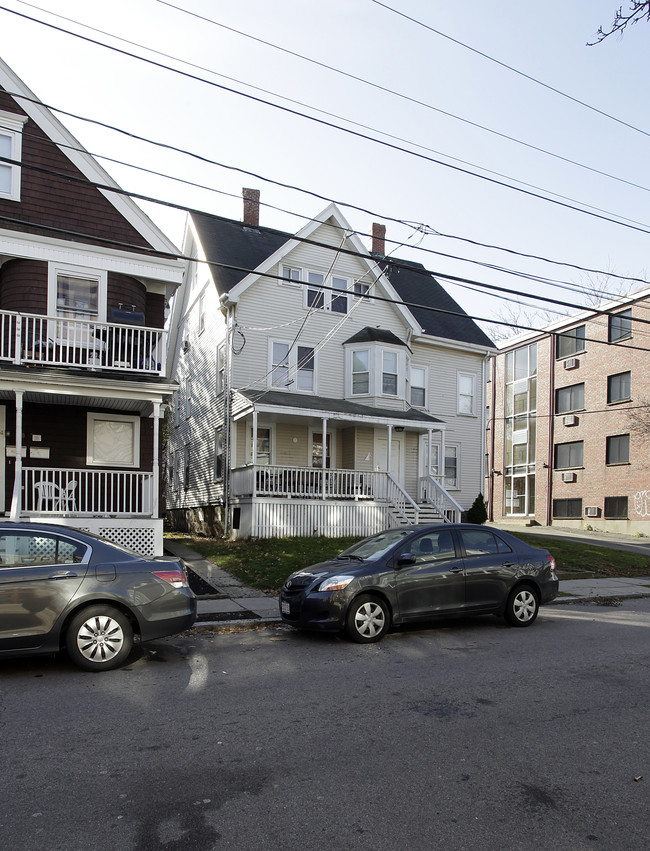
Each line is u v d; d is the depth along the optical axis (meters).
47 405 15.70
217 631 9.09
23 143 15.41
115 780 4.18
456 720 5.38
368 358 22.64
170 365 30.70
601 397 31.45
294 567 14.09
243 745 4.79
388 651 7.88
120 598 7.00
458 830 3.61
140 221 16.27
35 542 7.00
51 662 7.25
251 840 3.47
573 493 32.88
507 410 38.25
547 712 5.60
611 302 30.86
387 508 20.45
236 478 20.42
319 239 23.05
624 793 4.09
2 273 15.41
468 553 9.30
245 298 21.55
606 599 12.50
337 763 4.48
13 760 4.49
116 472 14.48
